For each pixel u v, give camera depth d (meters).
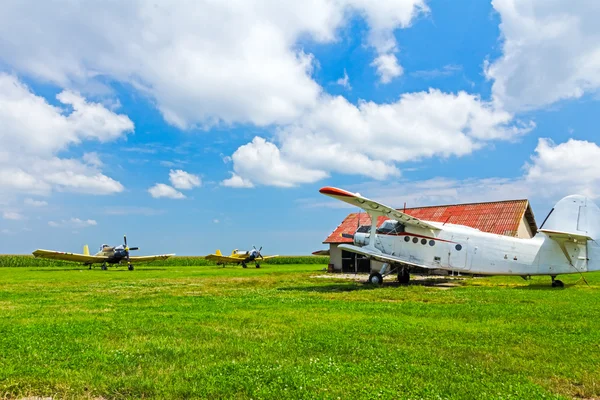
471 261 18.53
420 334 7.17
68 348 6.19
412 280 22.36
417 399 4.23
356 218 35.53
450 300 12.03
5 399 4.34
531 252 17.73
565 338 6.89
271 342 6.58
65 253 40.38
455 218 30.66
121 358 5.63
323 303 11.48
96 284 19.86
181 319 8.78
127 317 9.13
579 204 17.45
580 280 19.95
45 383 4.71
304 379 4.72
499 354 5.90
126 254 42.84
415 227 19.81
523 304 10.98
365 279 22.53
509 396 4.31
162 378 4.84
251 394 4.37
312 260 62.28
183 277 25.78
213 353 5.95
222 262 50.59
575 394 4.53
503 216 28.56
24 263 58.66
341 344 6.40
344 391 4.41
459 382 4.76
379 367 5.24
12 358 5.66
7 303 12.20
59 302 12.40
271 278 23.73
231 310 10.17
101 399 4.37
